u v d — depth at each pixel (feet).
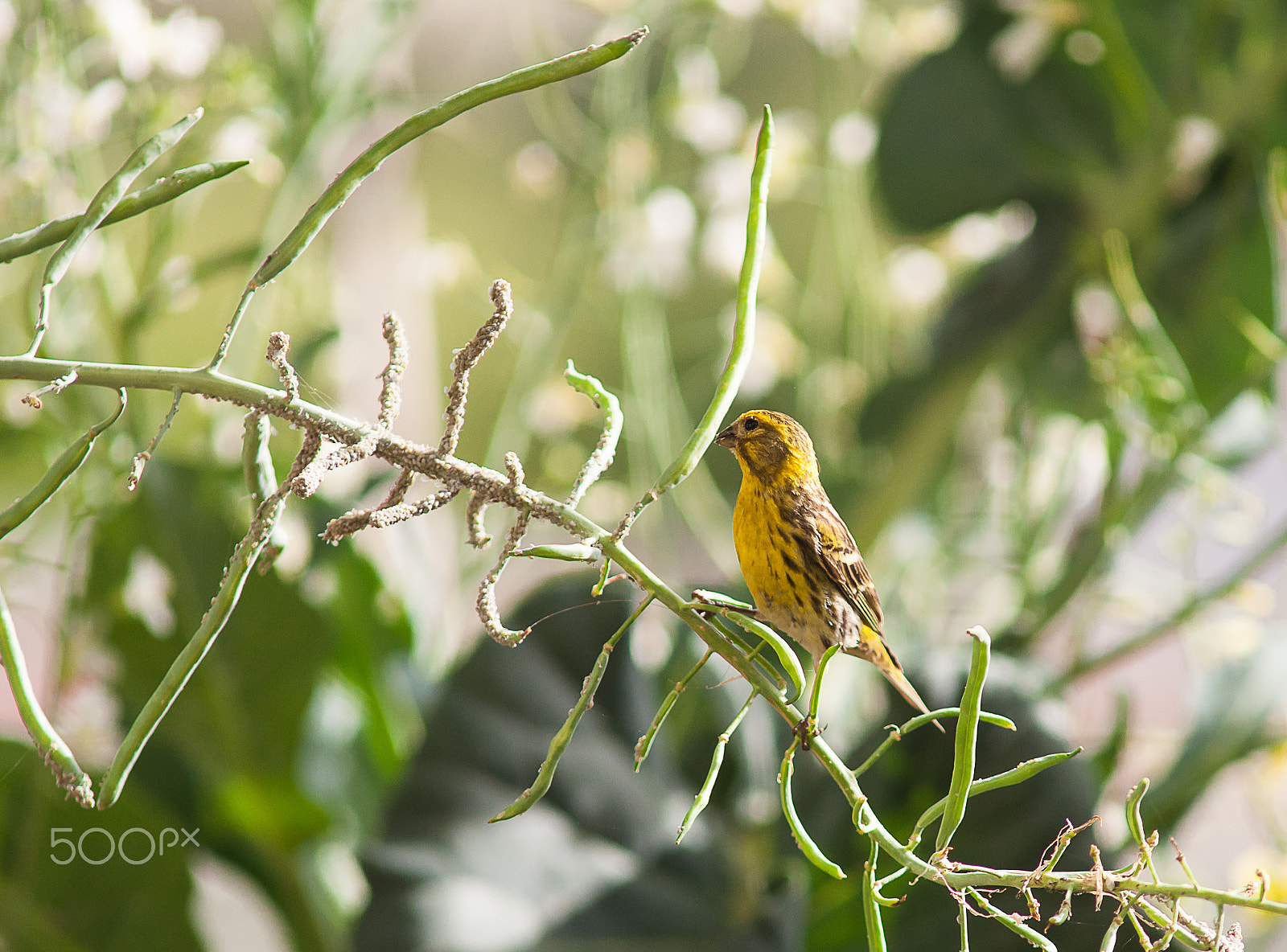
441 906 12.07
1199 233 18.03
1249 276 17.57
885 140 19.56
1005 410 19.06
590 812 13.32
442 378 20.95
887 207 19.84
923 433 18.03
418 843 12.64
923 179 19.53
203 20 13.82
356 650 15.42
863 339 17.47
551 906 12.50
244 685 13.71
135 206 4.41
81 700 14.12
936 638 16.88
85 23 12.96
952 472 19.61
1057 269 18.66
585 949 12.15
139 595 14.34
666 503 16.43
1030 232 19.27
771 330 18.02
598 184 16.49
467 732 13.52
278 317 15.99
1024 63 19.39
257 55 15.40
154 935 12.98
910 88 19.43
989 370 18.48
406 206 18.04
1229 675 14.82
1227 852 16.19
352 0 14.88
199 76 13.80
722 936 12.58
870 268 17.85
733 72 17.92
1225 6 16.71
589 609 14.17
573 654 14.02
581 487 4.34
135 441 13.47
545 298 15.94
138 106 13.15
